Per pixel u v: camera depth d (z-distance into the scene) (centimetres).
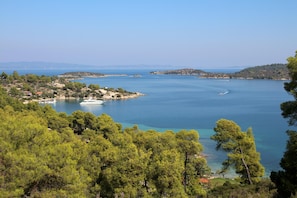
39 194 2117
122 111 17450
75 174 2367
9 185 1983
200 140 9862
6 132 2258
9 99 9400
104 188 3409
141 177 3316
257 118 14125
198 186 4241
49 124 7800
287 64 2844
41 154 2302
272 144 9419
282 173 2975
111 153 3725
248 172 4262
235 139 4312
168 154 3403
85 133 7150
